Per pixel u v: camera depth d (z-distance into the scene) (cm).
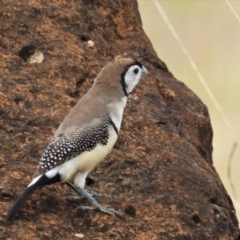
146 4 2145
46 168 1100
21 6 1572
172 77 1672
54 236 1088
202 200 1231
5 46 1501
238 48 1978
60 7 1620
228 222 1226
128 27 1725
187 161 1330
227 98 1958
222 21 1989
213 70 1984
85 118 1143
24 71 1447
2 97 1366
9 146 1269
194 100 1582
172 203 1202
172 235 1142
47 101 1393
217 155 1886
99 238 1105
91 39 1600
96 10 1692
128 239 1117
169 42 2050
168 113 1476
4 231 1073
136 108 1446
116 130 1169
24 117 1343
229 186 1836
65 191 1200
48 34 1546
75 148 1112
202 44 2000
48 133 1321
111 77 1198
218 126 1916
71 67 1477
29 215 1117
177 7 2038
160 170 1278
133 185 1241
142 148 1338
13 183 1174
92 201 1151
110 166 1284
